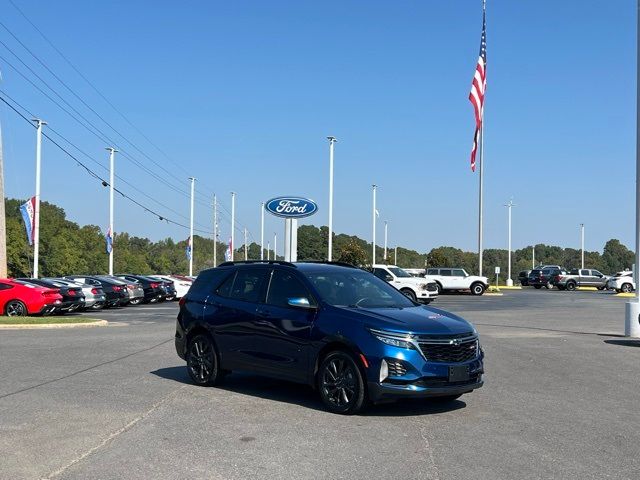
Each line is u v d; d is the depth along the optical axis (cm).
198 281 1056
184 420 775
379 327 794
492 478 574
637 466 613
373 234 6469
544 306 3197
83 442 677
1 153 2669
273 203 3678
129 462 612
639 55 1770
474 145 4003
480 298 3994
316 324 850
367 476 577
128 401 879
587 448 673
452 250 12412
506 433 732
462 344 812
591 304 3375
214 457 628
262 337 916
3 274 2675
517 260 12681
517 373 1145
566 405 884
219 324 978
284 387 996
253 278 977
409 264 11450
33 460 618
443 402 898
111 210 4991
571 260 12425
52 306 2467
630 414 834
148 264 11881
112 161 4975
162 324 2177
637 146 1788
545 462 623
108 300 3086
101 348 1446
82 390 952
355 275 954
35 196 3716
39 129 3741
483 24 4009
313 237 10156
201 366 1003
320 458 628
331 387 826
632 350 1462
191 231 6869
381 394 780
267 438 697
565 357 1345
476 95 3981
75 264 9106
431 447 670
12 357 1294
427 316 840
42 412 809
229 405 862
